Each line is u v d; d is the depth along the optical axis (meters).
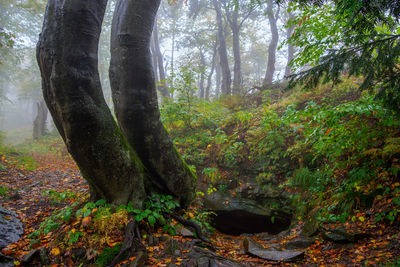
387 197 3.57
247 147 6.77
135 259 2.83
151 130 4.04
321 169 5.16
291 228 4.71
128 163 3.50
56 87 2.92
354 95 6.23
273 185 5.83
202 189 6.54
